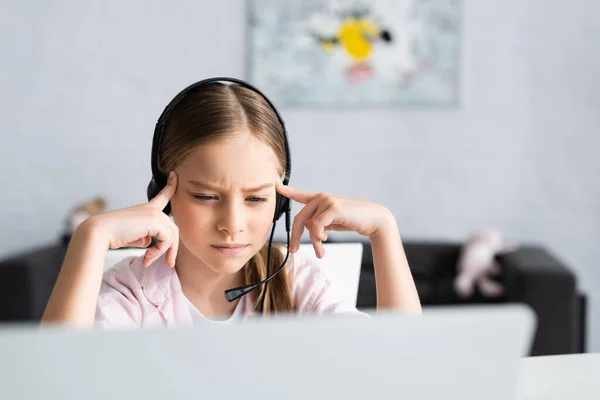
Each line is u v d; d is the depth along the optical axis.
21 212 3.57
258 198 0.86
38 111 3.54
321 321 0.44
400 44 3.52
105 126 3.56
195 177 0.84
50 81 3.54
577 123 3.51
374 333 0.44
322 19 3.52
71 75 3.54
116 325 0.94
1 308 2.57
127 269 1.00
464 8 3.50
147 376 0.42
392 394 0.45
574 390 0.78
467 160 3.56
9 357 0.41
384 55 3.53
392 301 0.95
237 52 3.54
